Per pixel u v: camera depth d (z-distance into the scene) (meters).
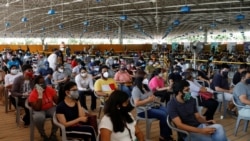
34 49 28.48
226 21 29.31
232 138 5.15
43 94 4.86
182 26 34.91
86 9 23.77
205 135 3.69
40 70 8.45
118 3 21.17
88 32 41.12
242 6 20.62
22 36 44.38
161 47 32.03
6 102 6.95
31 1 20.48
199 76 8.05
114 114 2.81
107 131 2.77
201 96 5.88
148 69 10.80
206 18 27.27
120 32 34.59
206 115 5.83
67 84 4.04
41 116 4.69
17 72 6.98
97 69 9.76
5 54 14.26
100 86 6.20
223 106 6.53
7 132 5.44
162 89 6.59
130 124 2.89
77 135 3.94
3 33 40.91
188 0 19.03
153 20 29.56
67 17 27.98
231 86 7.84
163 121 4.69
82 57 14.87
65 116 3.96
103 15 26.66
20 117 6.16
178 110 3.83
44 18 28.62
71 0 20.27
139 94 4.90
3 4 21.31
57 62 9.39
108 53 21.17
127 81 7.61
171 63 12.79
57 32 40.69
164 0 19.14
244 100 5.12
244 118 5.17
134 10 23.83
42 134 4.72
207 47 29.06
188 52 24.06
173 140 4.70
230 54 22.42
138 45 32.84
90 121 4.01
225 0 18.64
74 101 4.11
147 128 4.84
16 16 27.52
